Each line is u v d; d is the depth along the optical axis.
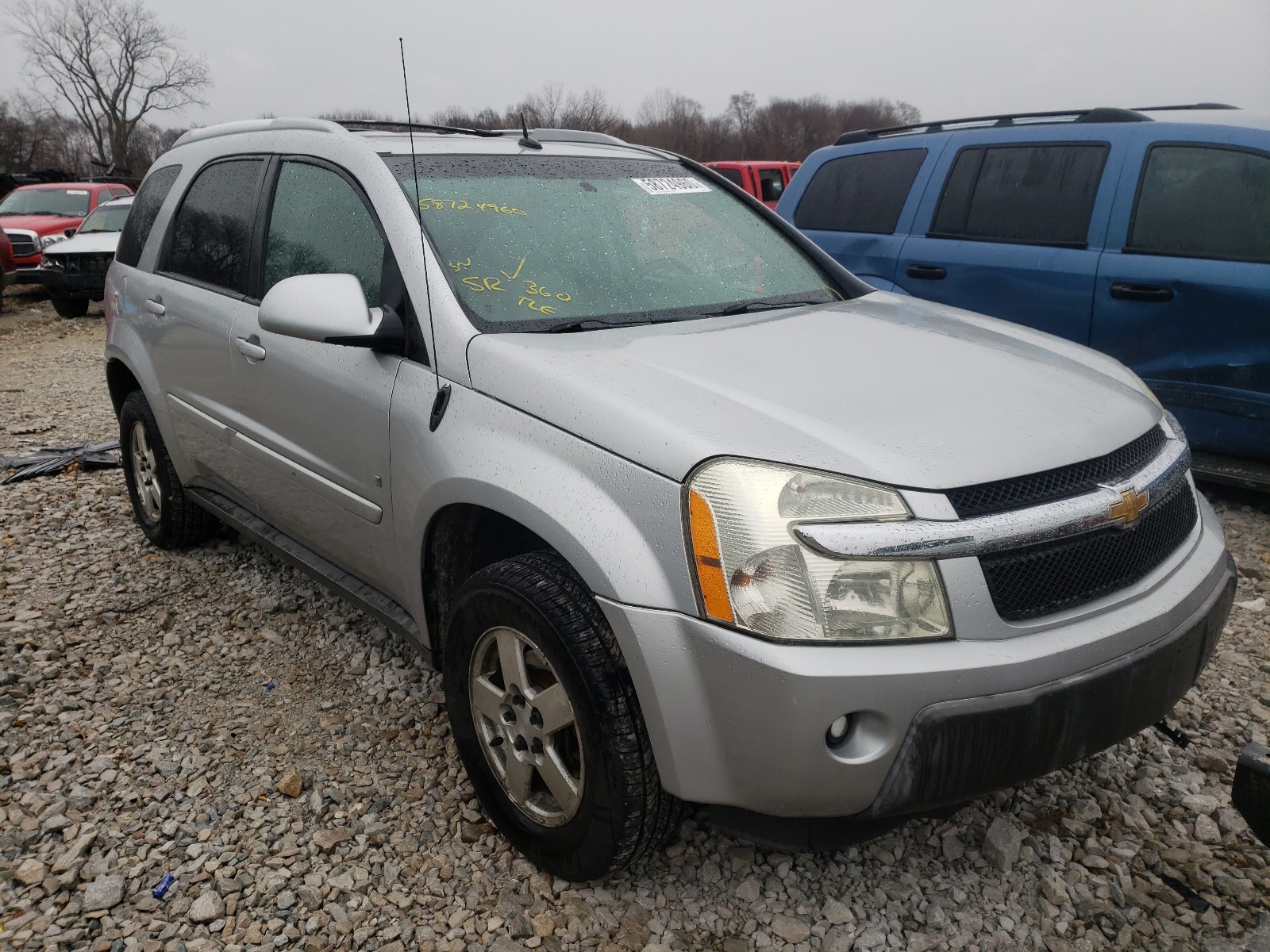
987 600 1.91
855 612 1.86
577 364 2.32
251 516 3.75
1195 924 2.21
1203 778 2.72
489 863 2.44
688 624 1.93
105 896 2.32
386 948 2.18
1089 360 2.72
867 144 6.08
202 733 3.01
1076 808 2.59
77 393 8.48
